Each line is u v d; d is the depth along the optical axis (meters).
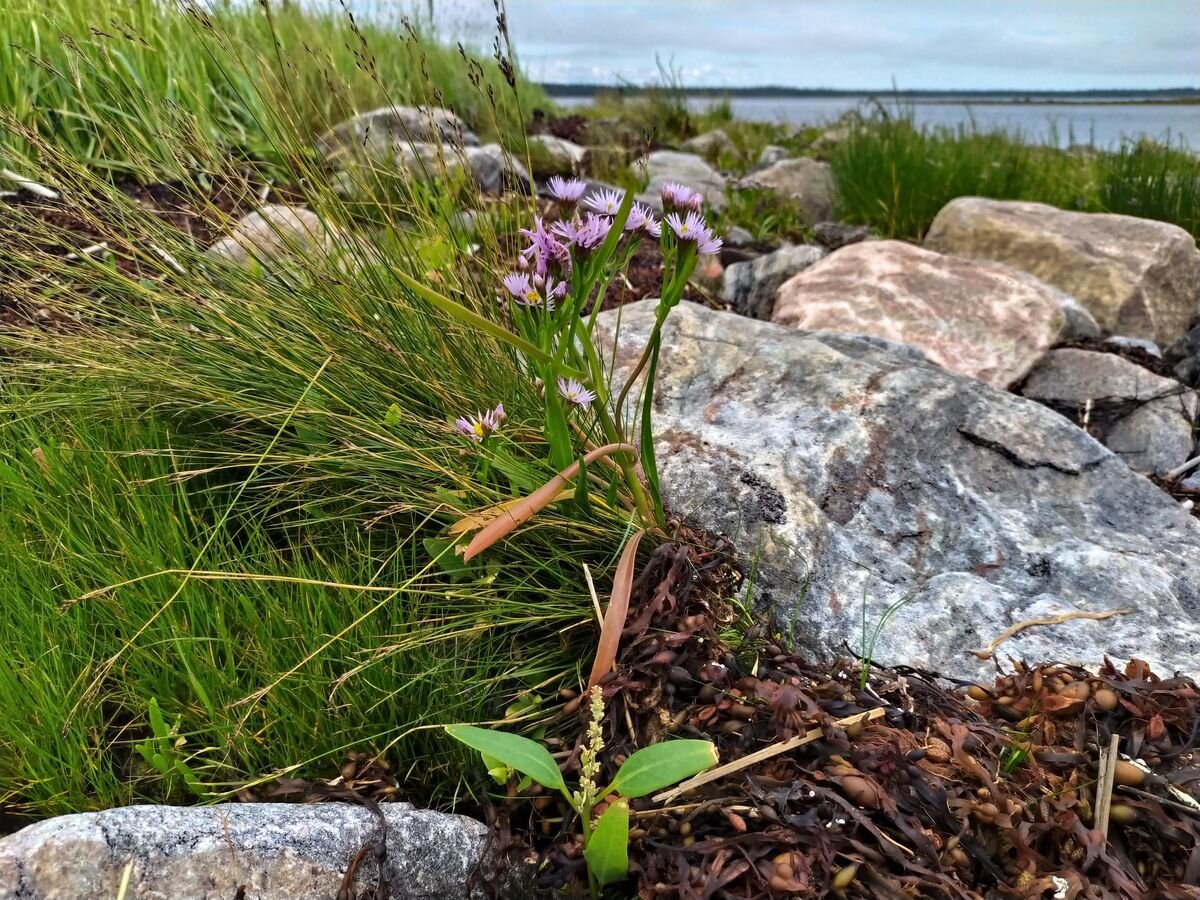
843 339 0.66
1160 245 1.00
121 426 0.50
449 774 0.36
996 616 0.42
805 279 0.92
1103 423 0.77
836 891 0.28
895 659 0.40
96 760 0.35
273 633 0.39
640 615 0.38
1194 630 0.42
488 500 0.42
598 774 0.34
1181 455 0.73
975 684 0.37
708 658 0.37
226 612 0.39
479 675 0.39
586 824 0.29
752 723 0.34
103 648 0.38
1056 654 0.41
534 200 0.48
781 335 0.63
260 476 0.47
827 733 0.32
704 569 0.42
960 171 1.44
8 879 0.25
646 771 0.29
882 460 0.51
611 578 0.42
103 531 0.42
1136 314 0.98
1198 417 0.78
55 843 0.26
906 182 1.40
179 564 0.40
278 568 0.42
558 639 0.41
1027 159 1.62
